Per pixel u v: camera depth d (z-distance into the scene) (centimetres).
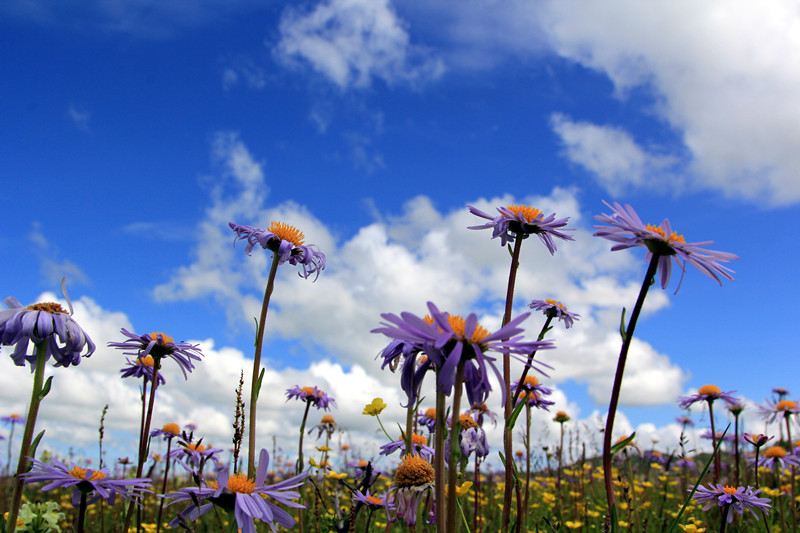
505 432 26
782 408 60
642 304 21
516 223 31
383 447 36
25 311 25
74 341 25
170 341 33
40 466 23
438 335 19
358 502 31
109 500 24
